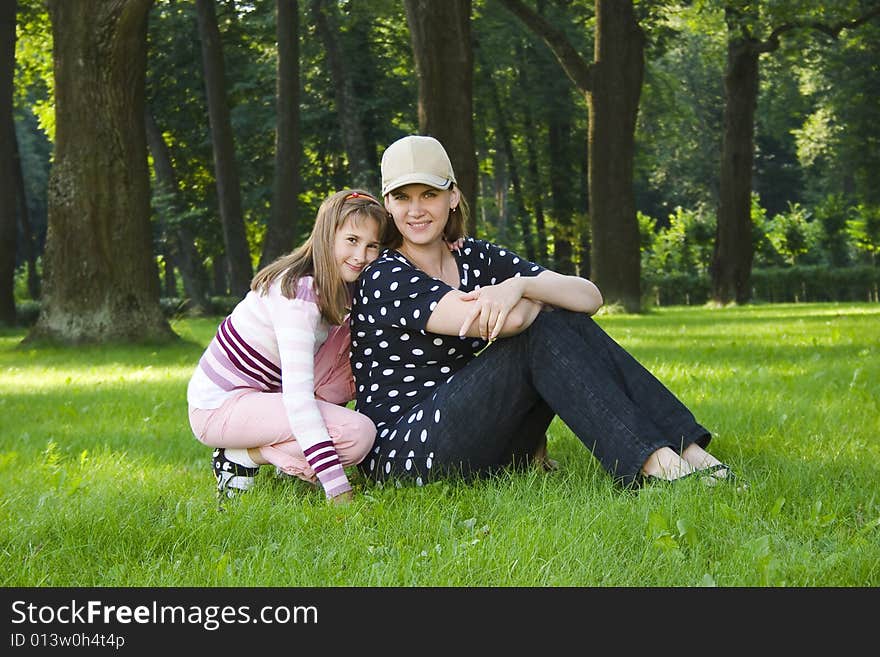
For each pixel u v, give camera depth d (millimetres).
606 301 28812
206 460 5301
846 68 43562
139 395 9070
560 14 38062
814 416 6191
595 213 28781
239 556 3299
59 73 16391
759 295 50125
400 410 4266
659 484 3619
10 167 27641
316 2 32031
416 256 4266
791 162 68625
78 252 16406
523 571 2951
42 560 3260
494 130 44156
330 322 4172
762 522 3408
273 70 35688
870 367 9320
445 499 3863
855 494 3900
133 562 3238
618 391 3785
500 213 54062
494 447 4078
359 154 32688
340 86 32688
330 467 3988
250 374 4230
